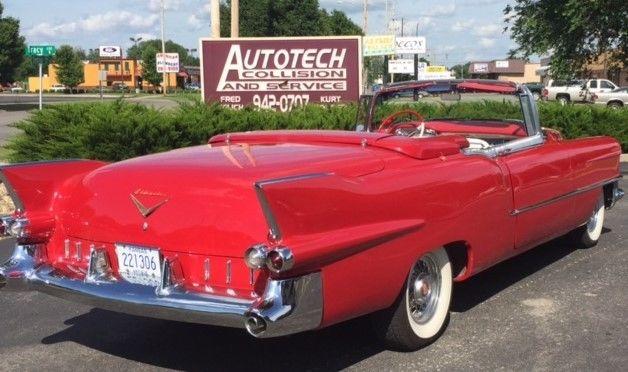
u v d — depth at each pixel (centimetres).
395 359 408
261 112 1221
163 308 344
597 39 1808
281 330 320
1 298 550
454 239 419
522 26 1891
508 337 442
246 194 343
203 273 353
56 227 412
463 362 403
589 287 549
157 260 363
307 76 1382
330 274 337
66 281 384
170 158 402
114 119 1039
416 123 612
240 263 344
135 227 371
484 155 466
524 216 495
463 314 486
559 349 422
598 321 471
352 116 1235
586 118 1620
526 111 553
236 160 385
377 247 361
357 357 412
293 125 1209
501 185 461
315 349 426
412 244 385
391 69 3888
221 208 348
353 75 1377
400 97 608
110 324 484
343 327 459
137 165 391
